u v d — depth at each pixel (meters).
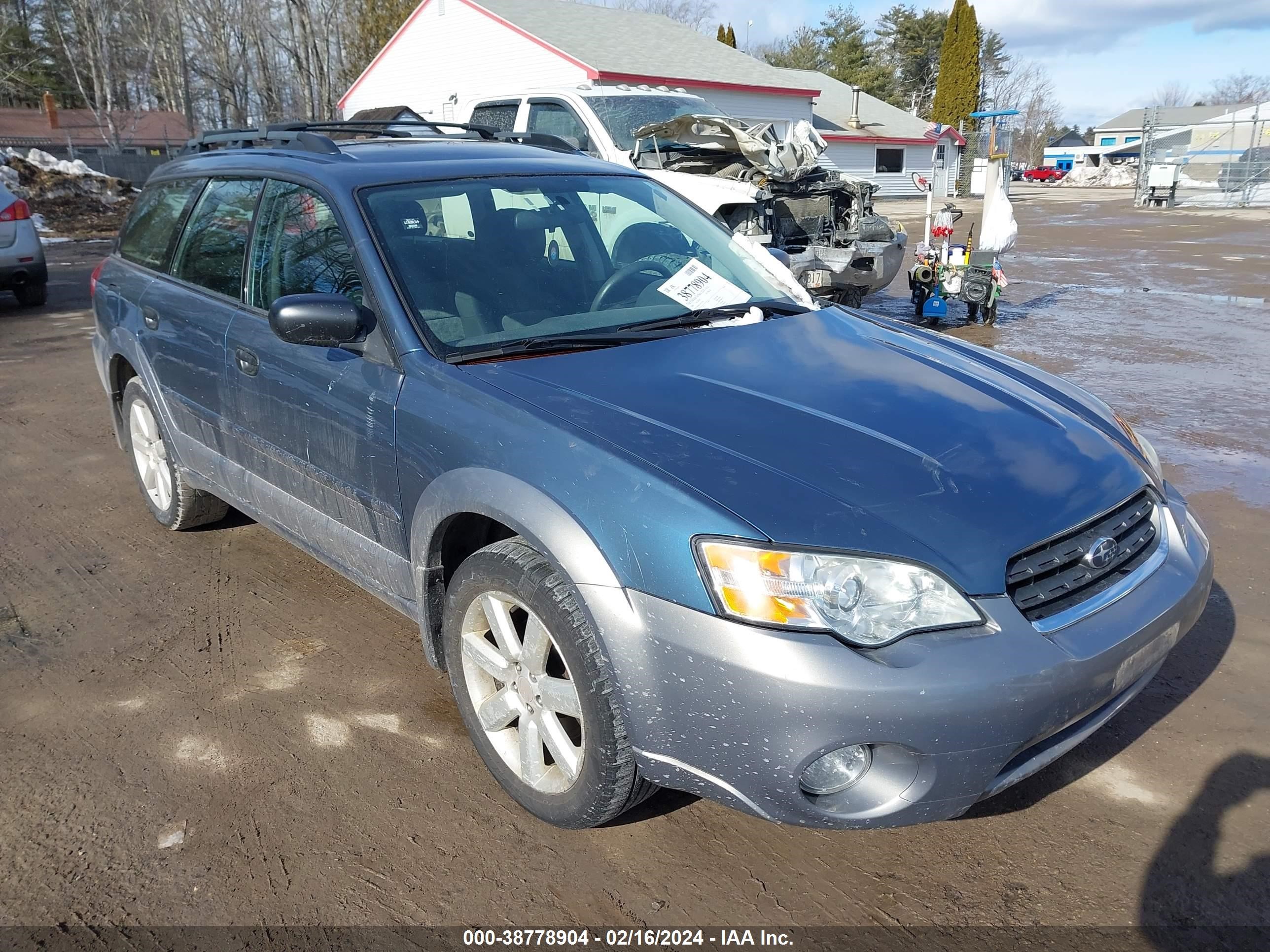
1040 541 2.19
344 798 2.68
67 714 3.10
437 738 2.95
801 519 2.09
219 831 2.55
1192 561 2.54
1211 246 16.34
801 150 8.57
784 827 2.54
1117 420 2.98
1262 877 2.33
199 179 4.02
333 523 3.19
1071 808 2.60
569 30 25.77
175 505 4.35
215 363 3.58
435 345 2.78
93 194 22.33
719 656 2.03
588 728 2.27
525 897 2.32
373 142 3.75
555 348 2.83
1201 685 3.15
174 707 3.13
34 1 52.50
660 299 3.24
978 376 2.95
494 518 2.41
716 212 8.34
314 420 3.08
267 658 3.43
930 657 2.00
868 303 10.74
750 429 2.41
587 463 2.28
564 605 2.26
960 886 2.33
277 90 43.28
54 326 9.84
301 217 3.28
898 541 2.08
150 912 2.29
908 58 68.88
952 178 41.47
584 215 3.43
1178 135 39.09
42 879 2.39
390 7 34.28
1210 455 5.34
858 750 2.09
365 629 3.64
